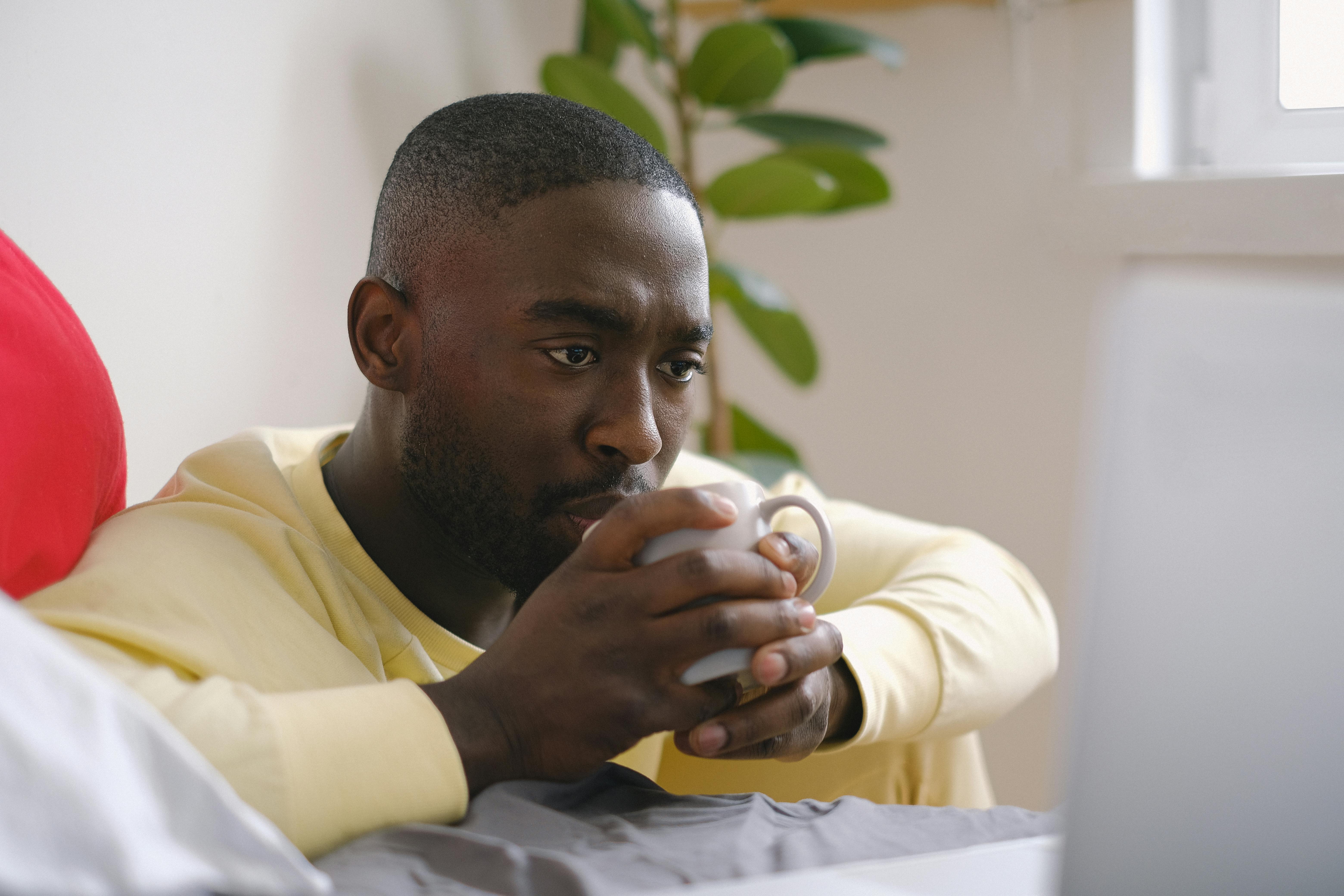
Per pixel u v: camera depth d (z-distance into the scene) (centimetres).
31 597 63
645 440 74
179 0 119
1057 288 190
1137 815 42
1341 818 40
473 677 60
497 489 76
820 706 71
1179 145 168
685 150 181
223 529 73
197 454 84
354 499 85
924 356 202
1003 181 192
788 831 59
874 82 199
